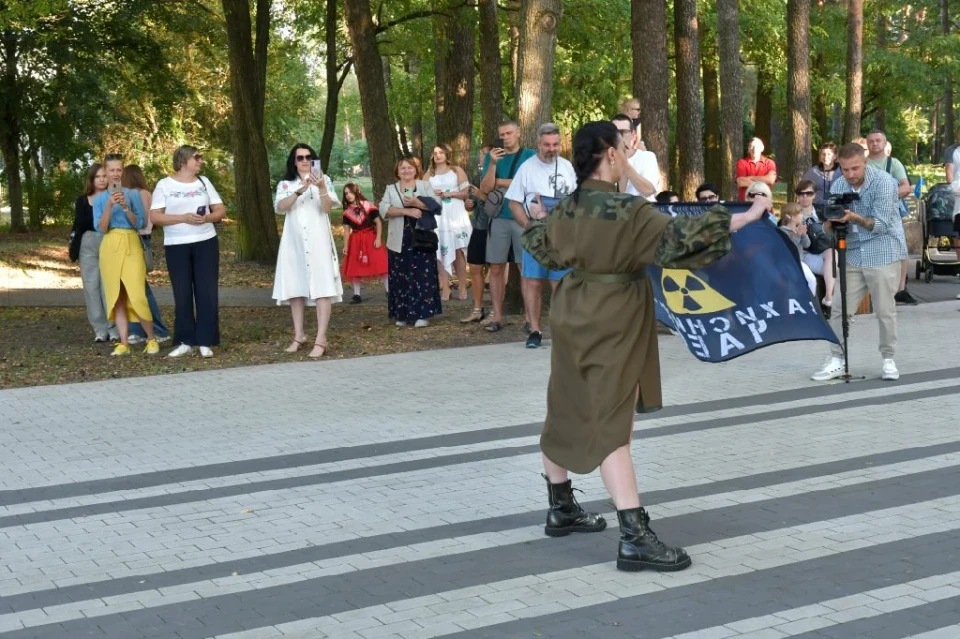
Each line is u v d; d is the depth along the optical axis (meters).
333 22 23.58
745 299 6.15
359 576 5.29
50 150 30.20
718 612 4.72
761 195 4.94
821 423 8.23
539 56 13.08
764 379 9.94
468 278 19.17
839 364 9.82
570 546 5.65
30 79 29.55
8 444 8.17
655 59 15.37
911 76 35.88
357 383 10.15
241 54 21.28
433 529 5.98
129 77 31.34
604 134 5.23
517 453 7.58
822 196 13.52
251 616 4.82
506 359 11.21
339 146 61.97
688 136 19.30
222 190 39.94
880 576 5.11
